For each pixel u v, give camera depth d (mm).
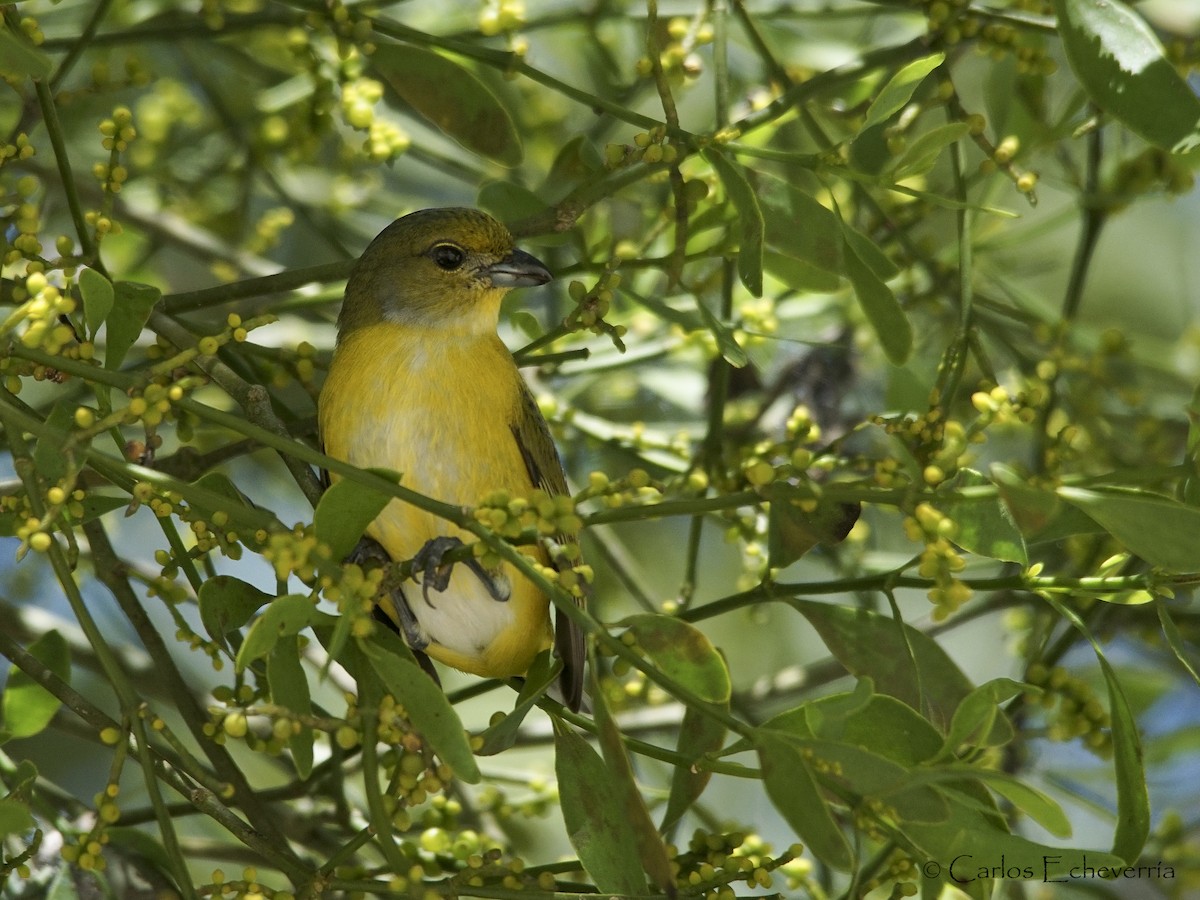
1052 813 6391
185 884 6633
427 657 9953
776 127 11000
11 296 8391
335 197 14367
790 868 9289
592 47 14375
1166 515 6438
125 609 8836
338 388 9609
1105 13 8016
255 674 8281
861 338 12953
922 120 14648
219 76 15477
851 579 8305
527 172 14742
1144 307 16922
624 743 7426
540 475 9914
